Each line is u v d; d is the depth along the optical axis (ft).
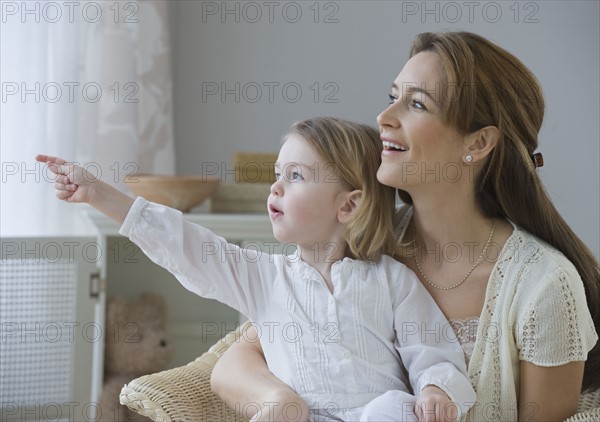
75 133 11.61
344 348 6.30
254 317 6.69
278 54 12.70
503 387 6.17
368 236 6.63
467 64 6.15
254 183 11.46
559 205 12.87
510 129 6.36
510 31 12.66
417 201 6.51
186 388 6.57
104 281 10.62
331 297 6.42
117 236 11.68
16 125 11.34
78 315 10.57
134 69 11.57
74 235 11.63
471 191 6.52
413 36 12.66
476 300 6.50
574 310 5.99
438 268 6.70
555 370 6.02
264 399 5.98
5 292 10.59
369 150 6.70
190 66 12.64
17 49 11.33
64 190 6.34
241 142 12.74
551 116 12.79
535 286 6.12
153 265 11.99
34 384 10.64
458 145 6.28
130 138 11.51
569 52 12.69
